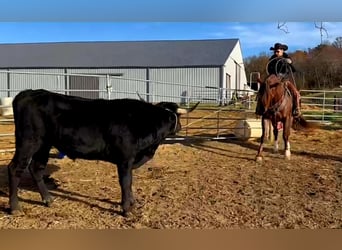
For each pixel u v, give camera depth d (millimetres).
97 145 5434
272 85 8727
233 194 6461
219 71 31938
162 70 32594
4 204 5859
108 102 5648
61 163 8391
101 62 33531
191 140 11562
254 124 11477
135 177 7402
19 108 5449
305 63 31203
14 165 5449
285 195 6434
